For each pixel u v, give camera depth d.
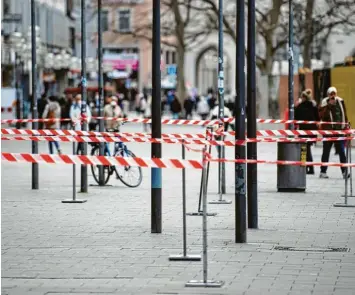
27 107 72.31
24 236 18.39
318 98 49.09
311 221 20.20
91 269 15.01
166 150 45.09
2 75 67.69
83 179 26.28
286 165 25.95
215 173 32.59
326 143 30.86
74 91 74.62
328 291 13.26
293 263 15.38
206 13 70.62
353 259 15.73
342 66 46.84
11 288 13.66
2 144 50.41
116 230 19.08
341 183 28.80
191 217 20.88
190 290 13.41
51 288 13.64
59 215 21.45
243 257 15.92
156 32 18.52
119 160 15.46
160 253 16.41
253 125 19.16
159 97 18.66
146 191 26.61
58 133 22.50
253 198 19.12
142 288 13.59
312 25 65.50
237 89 17.42
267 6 75.75
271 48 66.19
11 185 28.58
